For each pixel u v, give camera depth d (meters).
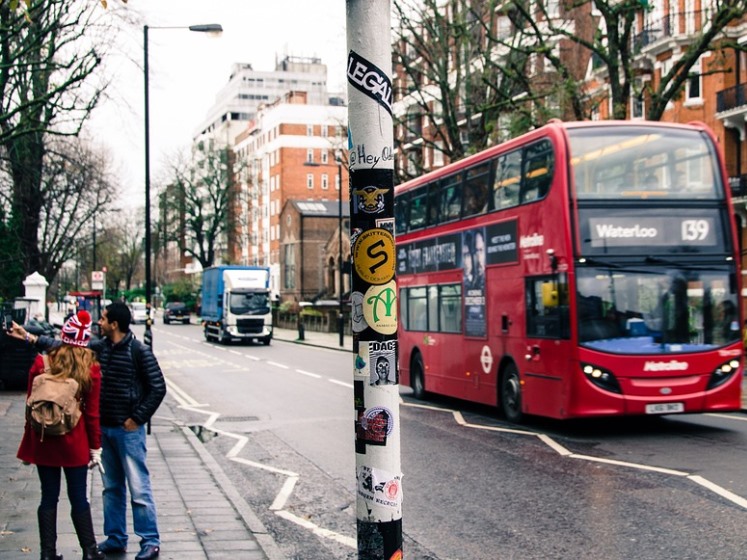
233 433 15.13
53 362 6.24
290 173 102.50
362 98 4.34
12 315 23.64
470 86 34.44
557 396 12.92
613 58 24.19
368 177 4.35
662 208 12.92
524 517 8.30
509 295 14.52
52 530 6.19
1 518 7.91
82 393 6.29
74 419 6.15
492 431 13.98
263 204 109.88
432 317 18.20
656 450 11.66
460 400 19.06
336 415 17.17
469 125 34.84
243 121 136.38
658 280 12.73
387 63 4.37
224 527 7.84
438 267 17.80
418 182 19.05
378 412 4.34
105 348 6.82
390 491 4.32
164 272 137.75
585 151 12.91
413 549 7.37
